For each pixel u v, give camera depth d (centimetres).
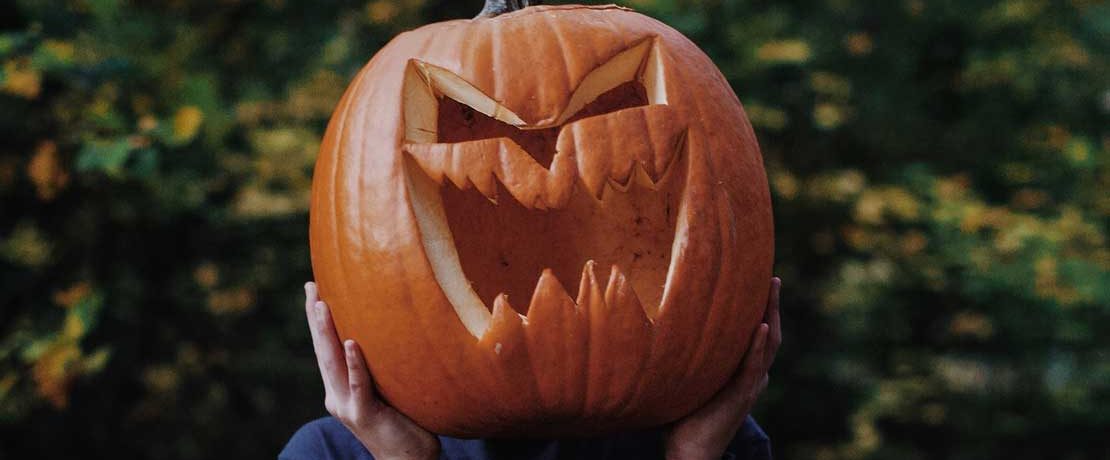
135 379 495
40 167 405
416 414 182
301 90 493
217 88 481
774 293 196
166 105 436
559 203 167
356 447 218
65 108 413
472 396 174
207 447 524
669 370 174
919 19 589
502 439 209
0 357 401
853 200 541
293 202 465
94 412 493
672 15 492
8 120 432
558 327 168
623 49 183
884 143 584
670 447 194
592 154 170
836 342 569
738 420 192
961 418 580
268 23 536
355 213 176
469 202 189
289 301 517
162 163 426
